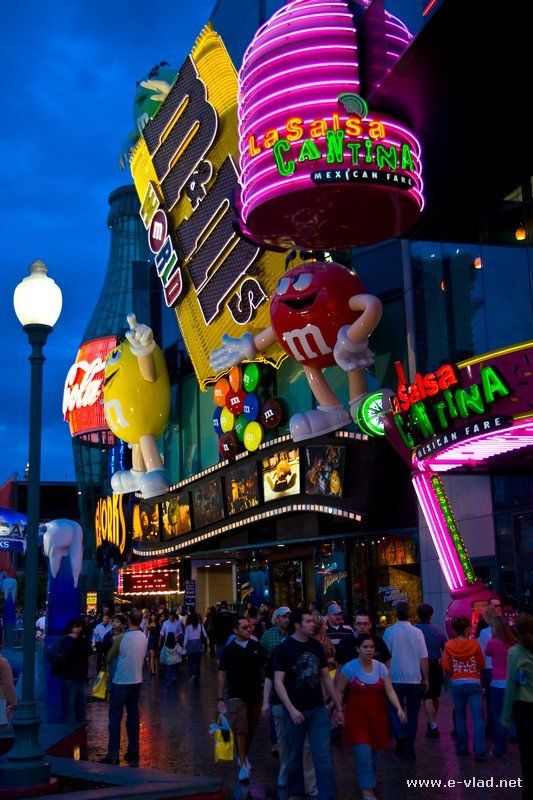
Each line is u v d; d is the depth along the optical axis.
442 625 23.42
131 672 12.73
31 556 9.88
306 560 31.45
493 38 16.23
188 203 35.75
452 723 14.79
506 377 16.86
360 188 19.55
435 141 20.38
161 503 37.31
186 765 12.21
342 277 24.98
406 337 25.23
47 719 15.79
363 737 8.66
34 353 10.37
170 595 46.88
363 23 19.97
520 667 7.82
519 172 20.00
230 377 32.19
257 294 31.17
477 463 20.78
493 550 22.17
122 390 37.12
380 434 24.45
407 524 25.05
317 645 8.80
